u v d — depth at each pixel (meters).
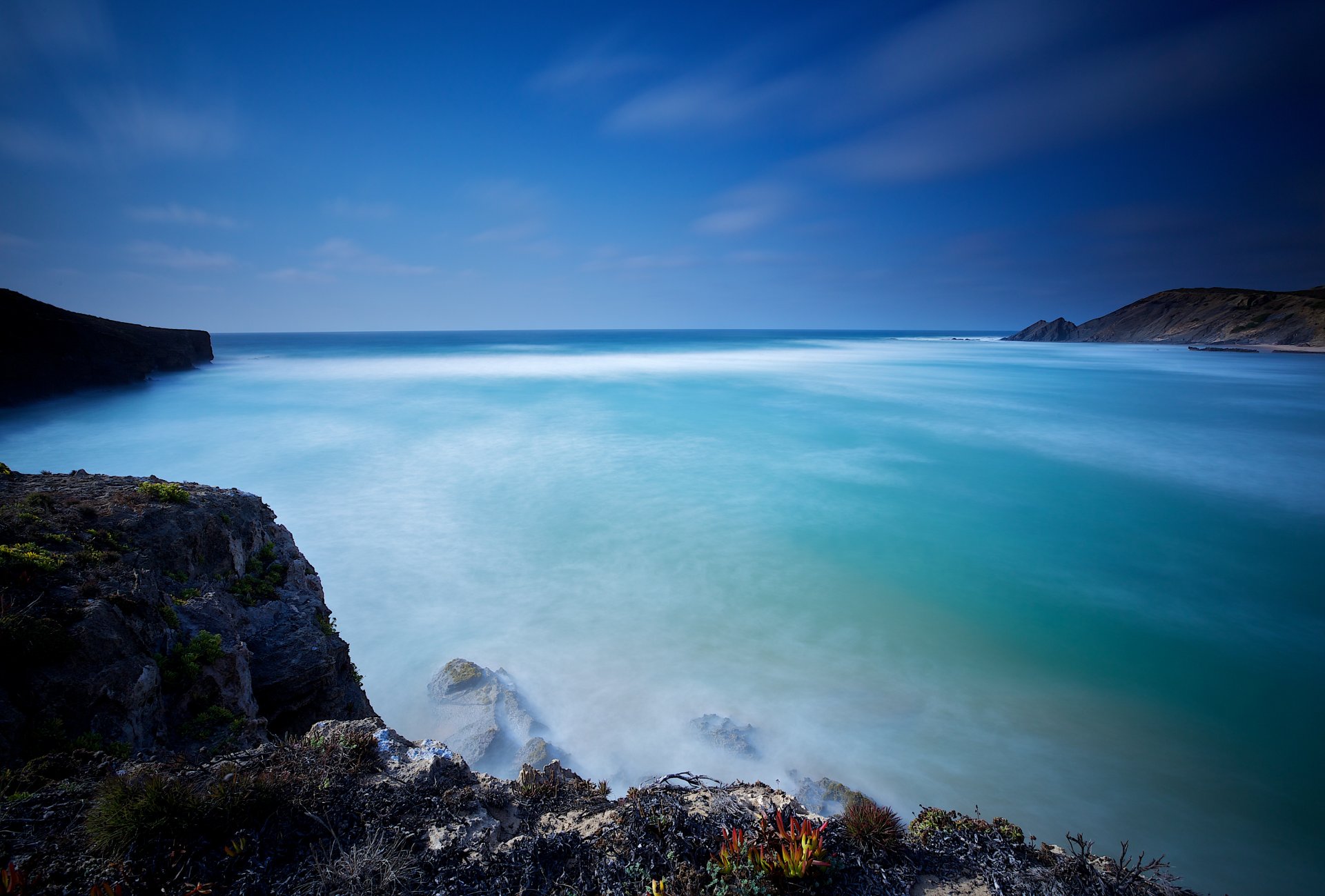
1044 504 37.69
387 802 6.01
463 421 59.16
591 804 6.73
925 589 25.97
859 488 40.06
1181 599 25.56
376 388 82.56
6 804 5.70
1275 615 24.36
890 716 17.59
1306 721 17.97
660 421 61.16
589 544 29.73
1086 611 24.38
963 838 5.79
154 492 14.42
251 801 5.55
